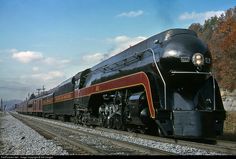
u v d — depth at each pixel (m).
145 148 11.07
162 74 15.15
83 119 28.08
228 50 59.06
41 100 59.09
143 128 17.48
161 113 14.35
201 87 15.16
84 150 11.55
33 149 11.88
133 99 16.75
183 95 14.95
